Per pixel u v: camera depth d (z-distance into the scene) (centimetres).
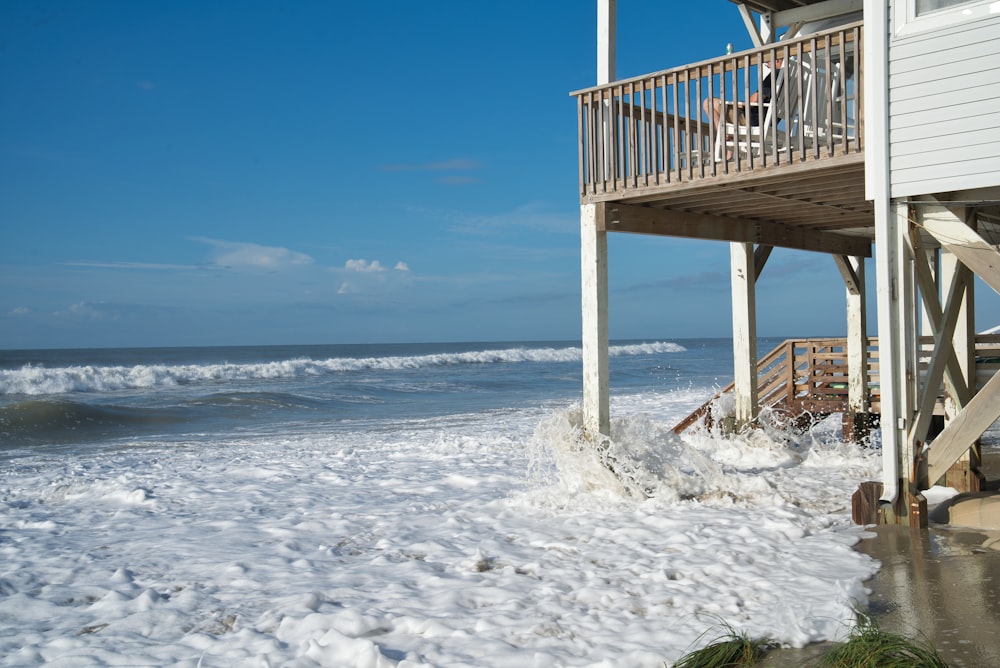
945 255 946
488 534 702
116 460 1357
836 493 839
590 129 830
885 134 665
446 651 422
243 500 930
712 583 530
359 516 809
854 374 1223
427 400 2733
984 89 624
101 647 452
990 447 1140
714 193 797
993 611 459
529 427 1767
